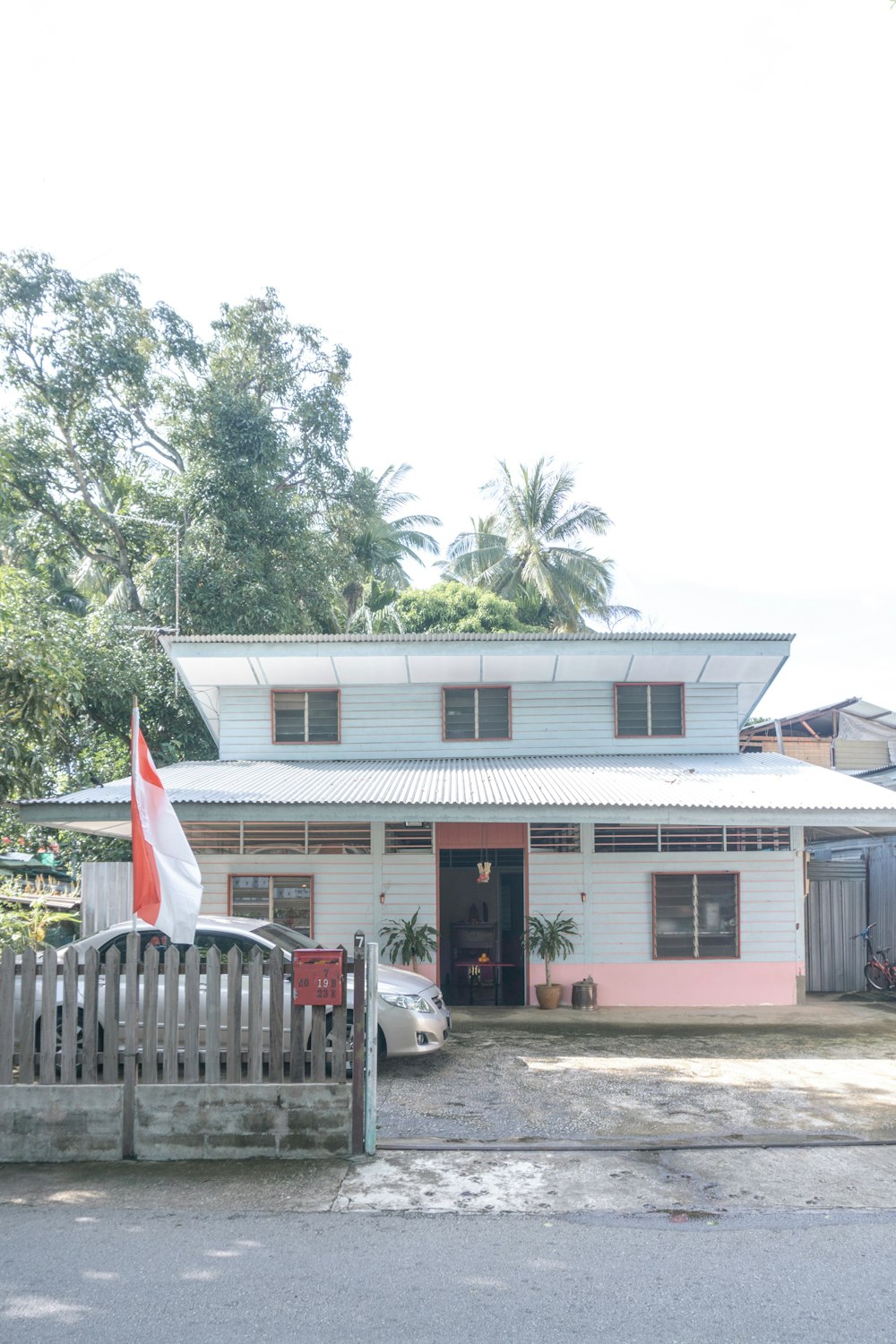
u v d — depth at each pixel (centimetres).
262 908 1580
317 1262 539
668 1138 779
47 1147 718
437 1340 450
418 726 1850
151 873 752
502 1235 577
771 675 1848
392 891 1575
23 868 2183
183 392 2772
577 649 1775
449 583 4069
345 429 3134
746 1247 557
